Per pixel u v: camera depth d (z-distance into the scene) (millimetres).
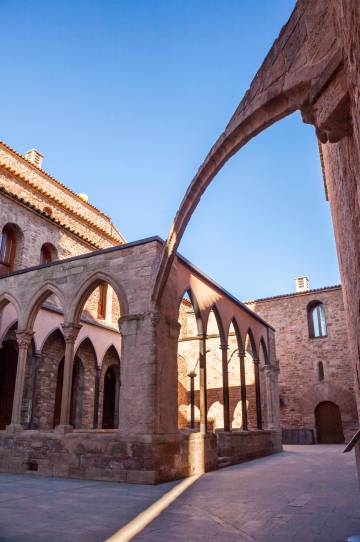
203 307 14055
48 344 17297
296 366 26125
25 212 18469
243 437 15469
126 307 11375
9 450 11953
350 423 23891
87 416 18562
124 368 10852
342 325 25531
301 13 4191
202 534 5418
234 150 6258
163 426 10422
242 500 7676
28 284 13688
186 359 26422
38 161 26109
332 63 3479
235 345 25188
